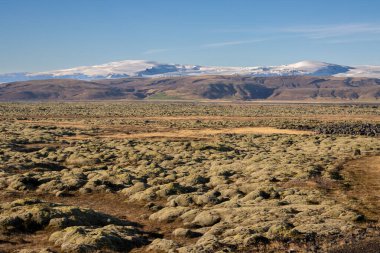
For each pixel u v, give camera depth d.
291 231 30.89
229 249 28.14
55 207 39.31
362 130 123.75
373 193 44.38
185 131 129.25
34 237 34.03
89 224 36.88
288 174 55.56
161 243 30.92
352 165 61.53
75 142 101.12
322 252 26.45
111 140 106.00
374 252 25.50
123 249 31.05
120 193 51.66
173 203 44.66
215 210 39.22
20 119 171.62
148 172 62.38
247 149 87.88
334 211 36.47
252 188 49.31
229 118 182.75
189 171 63.75
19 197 49.72
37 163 70.56
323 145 87.31
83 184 54.91
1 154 81.44
